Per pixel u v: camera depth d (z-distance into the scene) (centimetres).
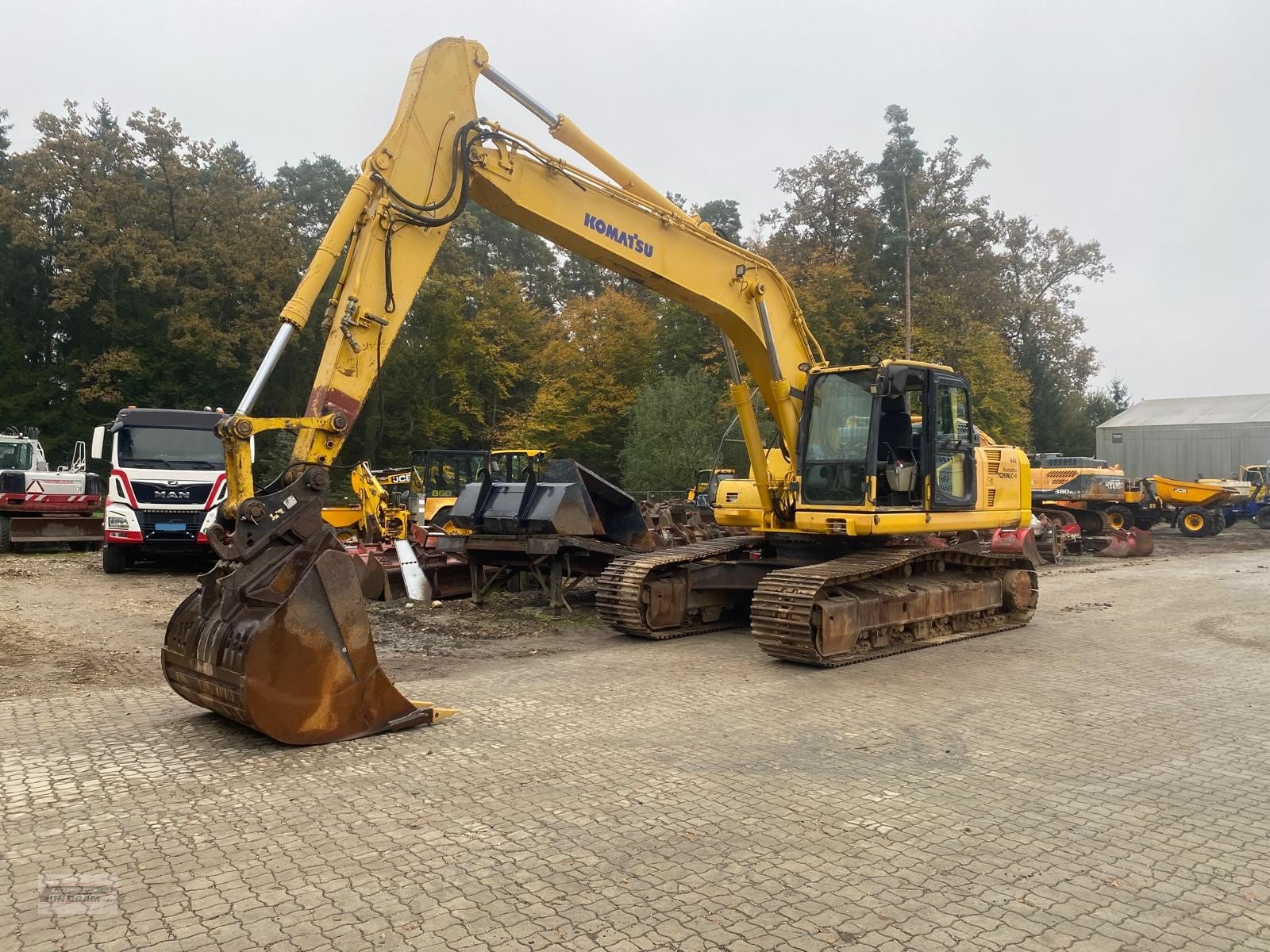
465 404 4191
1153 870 396
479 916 350
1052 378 5497
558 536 1086
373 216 725
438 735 602
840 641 838
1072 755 564
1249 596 1377
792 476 994
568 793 489
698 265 962
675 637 991
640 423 3403
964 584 1012
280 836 428
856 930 341
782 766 538
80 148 3859
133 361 3722
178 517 1565
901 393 910
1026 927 345
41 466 2291
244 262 3847
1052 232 5522
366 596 621
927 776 522
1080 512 2512
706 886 377
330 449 655
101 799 475
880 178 4150
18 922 343
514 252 5650
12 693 712
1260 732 620
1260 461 3941
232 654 557
